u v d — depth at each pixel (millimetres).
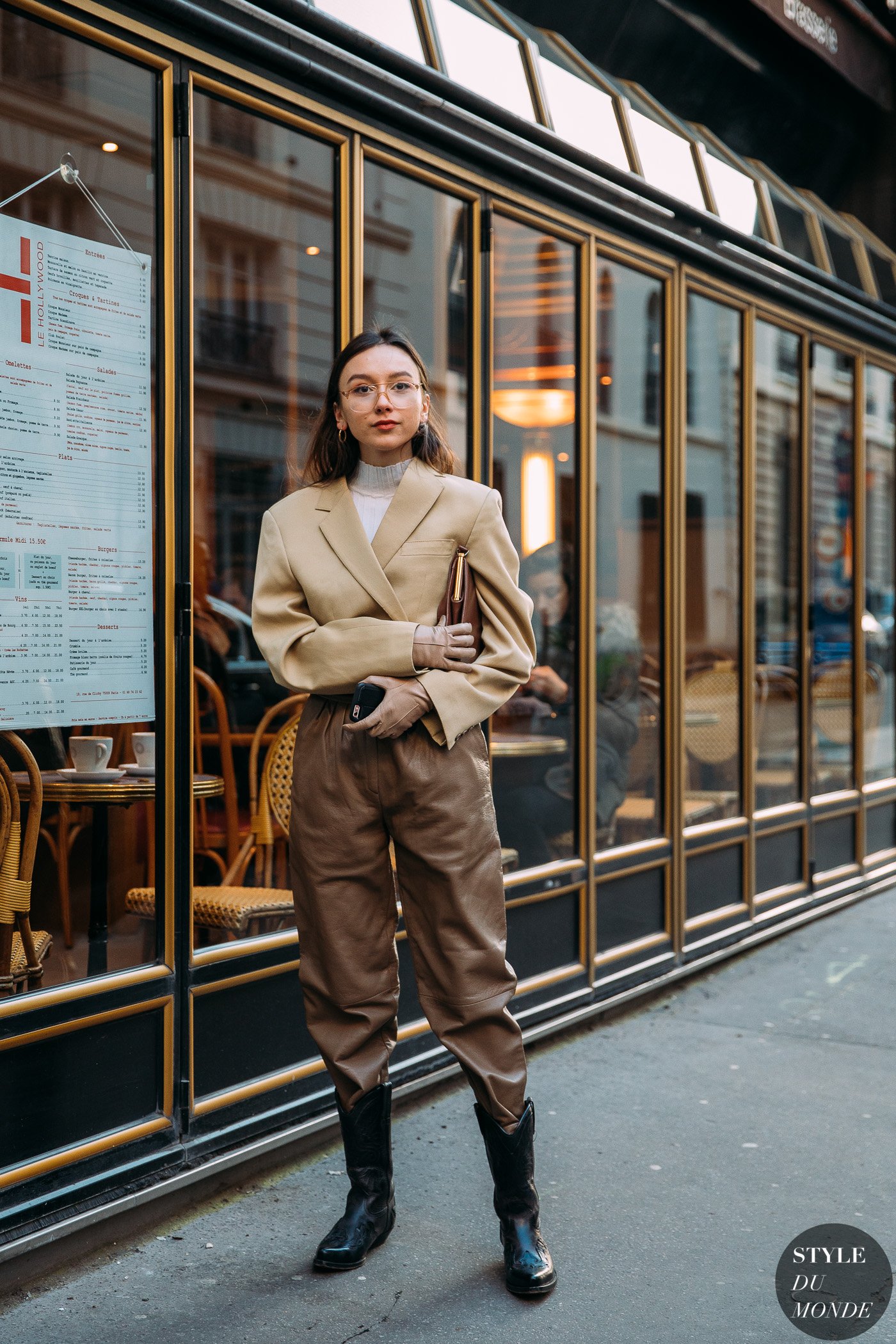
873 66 7191
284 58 3219
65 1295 2537
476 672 2562
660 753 5008
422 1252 2736
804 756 6184
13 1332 2389
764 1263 2684
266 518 2725
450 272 3945
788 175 6992
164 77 2975
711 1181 3109
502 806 4094
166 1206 2889
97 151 2906
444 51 3957
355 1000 2635
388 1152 2734
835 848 6504
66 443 2811
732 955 5348
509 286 4180
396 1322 2439
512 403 4195
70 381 2816
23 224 2750
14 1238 2551
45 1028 2664
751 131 6535
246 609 4906
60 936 2816
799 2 6328
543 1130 3438
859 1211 2941
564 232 4391
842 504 6688
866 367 6941
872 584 7094
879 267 7199
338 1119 3293
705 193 5461
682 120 5953
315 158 3559
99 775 2906
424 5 3928
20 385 2717
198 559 4652
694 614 5242
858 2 6871
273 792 3945
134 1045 2896
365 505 2658
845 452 6719
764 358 5852
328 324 3701
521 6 4848
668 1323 2434
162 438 3008
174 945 2973
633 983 4648
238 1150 3055
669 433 5055
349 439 2695
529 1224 2598
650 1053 4117
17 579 2717
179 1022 2984
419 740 2535
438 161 3826
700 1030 4367
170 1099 2949
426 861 2551
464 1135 3414
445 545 2588
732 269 5387
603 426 4645
